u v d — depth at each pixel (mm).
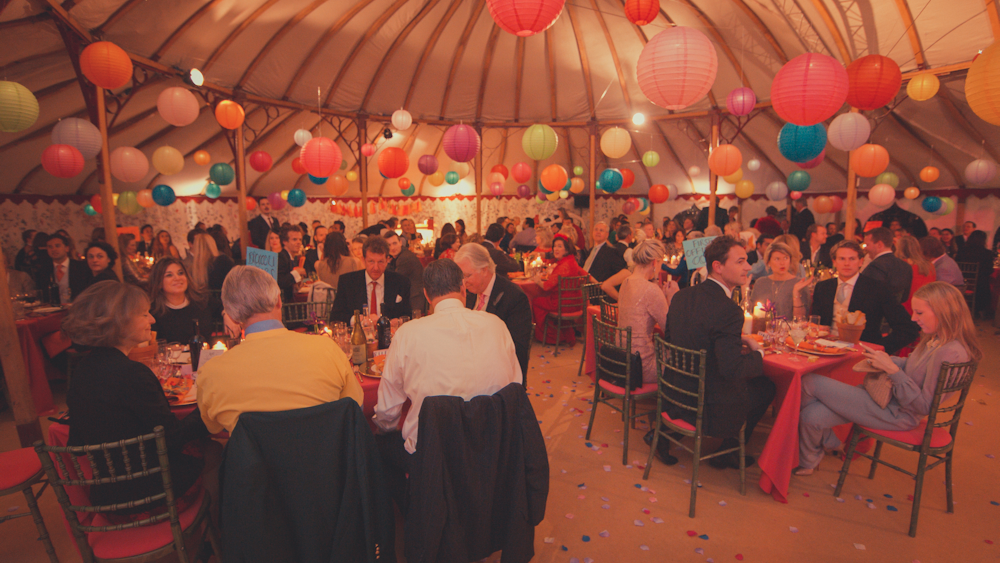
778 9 6398
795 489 2922
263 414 1670
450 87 9633
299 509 1737
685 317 2830
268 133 10141
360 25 7492
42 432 3631
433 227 12586
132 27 5559
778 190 9430
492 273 2908
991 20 5375
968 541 2455
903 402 2521
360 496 1783
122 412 1860
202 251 4508
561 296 5523
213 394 1812
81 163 4598
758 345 2836
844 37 6262
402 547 2473
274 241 5352
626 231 6383
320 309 4129
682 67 3336
